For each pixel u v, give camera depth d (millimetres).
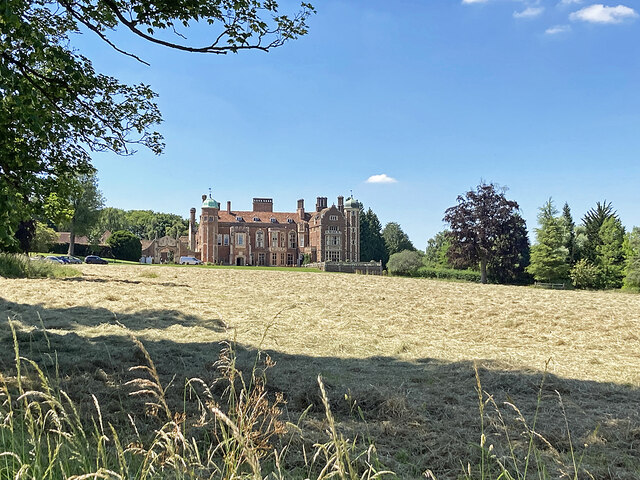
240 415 3004
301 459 4469
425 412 6262
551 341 12445
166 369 8070
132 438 4637
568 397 7223
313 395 6699
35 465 2908
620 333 13555
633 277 55344
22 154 8375
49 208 9930
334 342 11516
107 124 9734
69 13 9078
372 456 4621
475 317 16594
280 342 11273
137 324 12680
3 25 6914
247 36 8656
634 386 7953
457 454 4875
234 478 2717
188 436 4684
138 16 8461
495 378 8047
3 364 7340
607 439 5480
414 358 10000
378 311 17688
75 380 6715
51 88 8617
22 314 13234
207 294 22016
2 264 24844
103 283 24047
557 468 4391
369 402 6527
